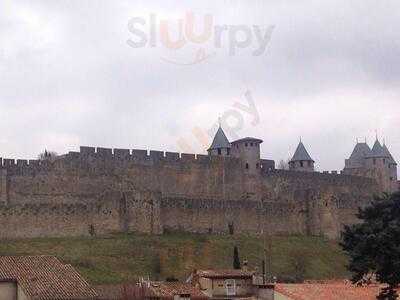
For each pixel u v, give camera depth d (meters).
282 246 164.50
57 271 81.00
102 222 155.62
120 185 165.62
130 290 85.06
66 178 159.88
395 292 84.81
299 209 182.38
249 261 150.38
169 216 164.88
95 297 76.94
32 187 156.38
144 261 142.12
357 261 82.19
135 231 156.88
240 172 182.62
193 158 176.50
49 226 152.25
